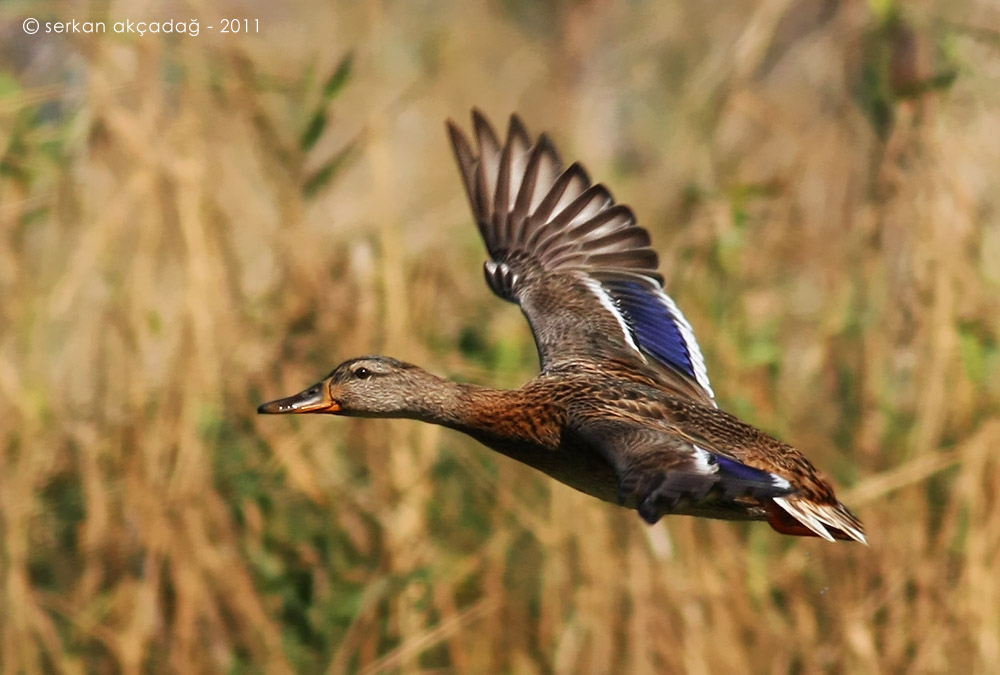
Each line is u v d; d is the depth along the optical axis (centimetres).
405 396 998
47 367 1220
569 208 1073
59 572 1182
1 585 1161
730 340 1301
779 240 1366
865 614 1187
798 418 1285
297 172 1301
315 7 1594
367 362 1010
